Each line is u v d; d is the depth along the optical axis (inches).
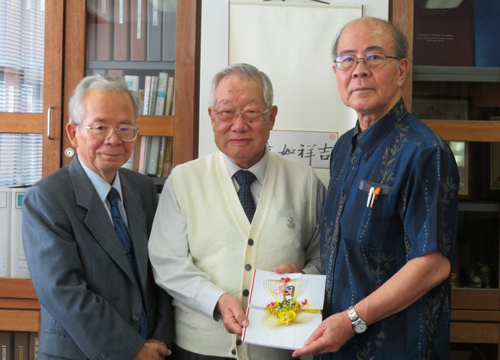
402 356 39.9
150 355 47.4
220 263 49.6
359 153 45.1
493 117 65.9
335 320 39.4
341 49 44.6
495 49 66.2
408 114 44.7
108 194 51.6
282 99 67.0
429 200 38.5
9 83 68.8
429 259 38.3
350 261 42.7
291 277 46.1
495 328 64.8
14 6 68.4
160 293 53.3
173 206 52.9
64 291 43.7
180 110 67.1
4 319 67.9
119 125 49.1
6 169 69.3
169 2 67.9
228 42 66.6
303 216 53.8
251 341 41.2
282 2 66.2
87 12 68.7
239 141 49.6
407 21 65.0
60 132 68.3
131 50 68.7
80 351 45.7
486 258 66.5
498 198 66.4
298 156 67.3
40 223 45.4
